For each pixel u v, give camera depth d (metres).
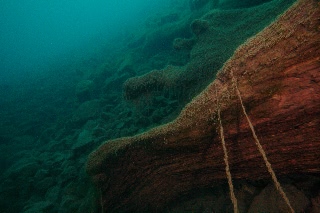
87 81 13.76
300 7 1.92
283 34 1.97
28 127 12.91
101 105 11.52
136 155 3.38
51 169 8.32
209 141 2.66
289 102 1.94
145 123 7.26
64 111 13.72
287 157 2.36
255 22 5.23
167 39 13.27
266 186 2.83
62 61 31.19
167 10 21.58
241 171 2.87
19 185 7.88
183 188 3.60
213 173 3.11
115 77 13.54
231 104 2.30
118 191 3.71
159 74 5.89
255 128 2.25
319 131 1.97
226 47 5.15
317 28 1.73
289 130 2.11
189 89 5.16
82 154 8.25
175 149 3.00
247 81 2.18
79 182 6.68
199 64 5.26
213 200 3.55
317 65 1.75
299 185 2.59
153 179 3.56
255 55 2.15
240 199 3.17
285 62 1.91
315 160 2.23
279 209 2.55
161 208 3.95
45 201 6.64
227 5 8.43
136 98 6.12
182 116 2.79
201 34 6.46
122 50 20.03
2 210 7.19
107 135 8.35
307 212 2.41
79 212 4.96
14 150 11.36
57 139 10.71
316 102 1.82
